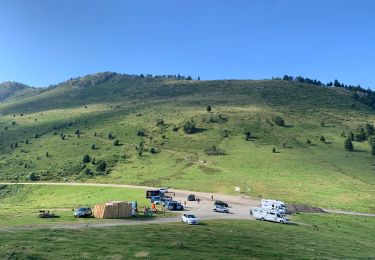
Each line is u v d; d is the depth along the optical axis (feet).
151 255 130.31
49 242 138.82
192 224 221.05
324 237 218.18
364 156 612.70
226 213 293.23
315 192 418.10
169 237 168.66
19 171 609.42
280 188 431.84
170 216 253.65
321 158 593.01
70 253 124.77
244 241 176.86
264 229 223.92
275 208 299.17
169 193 411.54
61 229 170.50
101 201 372.17
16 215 224.94
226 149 638.12
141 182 499.10
